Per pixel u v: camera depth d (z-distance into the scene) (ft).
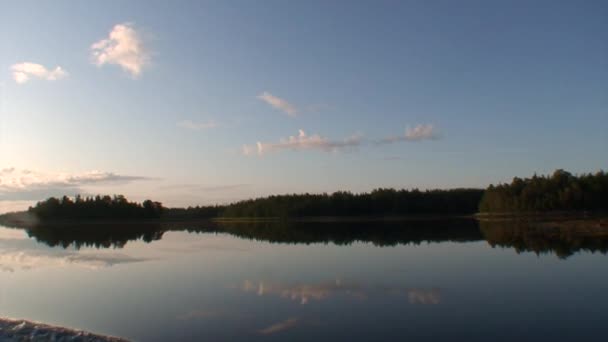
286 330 58.39
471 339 53.83
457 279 90.74
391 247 156.87
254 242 192.54
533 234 191.01
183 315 66.33
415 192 468.75
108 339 54.90
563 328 57.21
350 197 474.08
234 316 65.26
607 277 88.99
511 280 88.22
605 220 237.04
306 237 215.72
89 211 528.22
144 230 321.73
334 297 76.43
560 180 357.00
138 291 84.79
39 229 356.79
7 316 67.67
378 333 56.59
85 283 93.97
